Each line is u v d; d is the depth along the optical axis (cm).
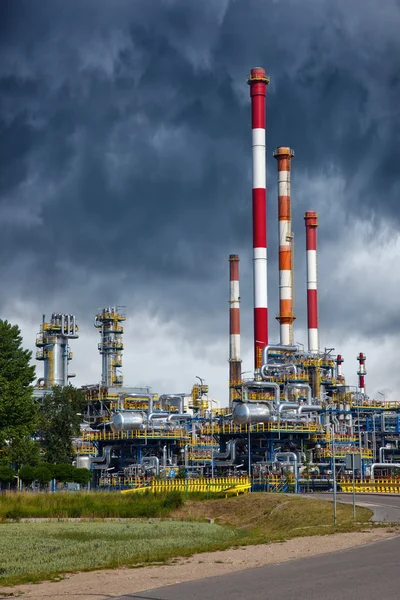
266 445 19175
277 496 13038
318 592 3619
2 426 16312
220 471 19512
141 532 8556
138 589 4019
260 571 4444
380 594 3522
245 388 18850
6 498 13012
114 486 19438
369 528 6812
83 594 3941
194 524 10081
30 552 6562
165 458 19775
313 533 6694
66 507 12588
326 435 19212
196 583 4119
